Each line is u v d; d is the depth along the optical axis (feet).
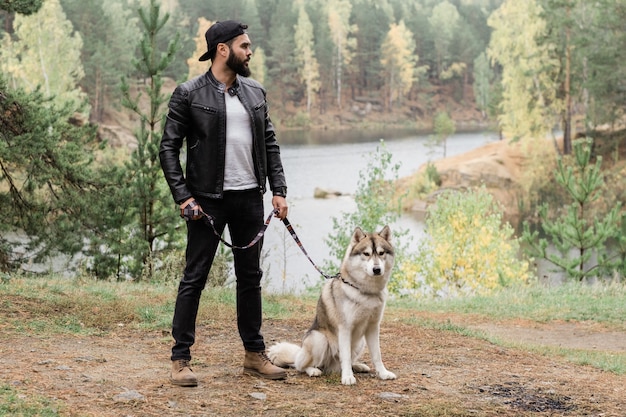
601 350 31.22
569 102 160.25
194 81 17.57
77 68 217.56
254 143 17.79
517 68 161.27
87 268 48.44
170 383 17.56
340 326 18.70
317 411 16.05
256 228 18.19
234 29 17.25
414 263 62.34
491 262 62.90
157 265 49.85
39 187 47.03
